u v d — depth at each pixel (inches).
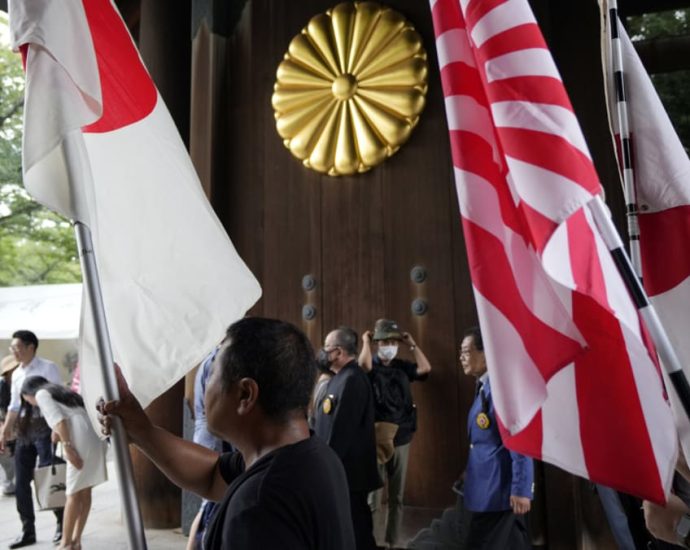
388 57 177.8
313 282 184.7
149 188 66.2
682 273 59.9
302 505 39.9
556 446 45.8
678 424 50.4
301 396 45.5
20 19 55.4
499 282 48.1
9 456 238.7
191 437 180.7
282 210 191.3
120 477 54.6
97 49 65.7
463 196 50.4
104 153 65.8
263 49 199.6
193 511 180.2
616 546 145.1
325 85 184.7
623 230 158.6
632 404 44.7
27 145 53.9
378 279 177.3
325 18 186.9
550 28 168.6
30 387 177.8
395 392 152.5
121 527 193.2
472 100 52.9
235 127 200.7
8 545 178.9
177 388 191.3
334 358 128.0
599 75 165.2
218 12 202.7
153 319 64.1
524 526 117.4
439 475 163.2
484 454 116.2
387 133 176.6
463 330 167.2
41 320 323.0
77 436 161.8
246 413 44.4
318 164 184.5
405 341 162.2
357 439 119.9
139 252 65.0
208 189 193.5
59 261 549.3
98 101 57.4
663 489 43.1
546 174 45.3
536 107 47.1
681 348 59.5
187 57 209.0
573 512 150.2
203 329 64.7
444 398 165.9
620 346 45.4
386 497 163.2
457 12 54.5
